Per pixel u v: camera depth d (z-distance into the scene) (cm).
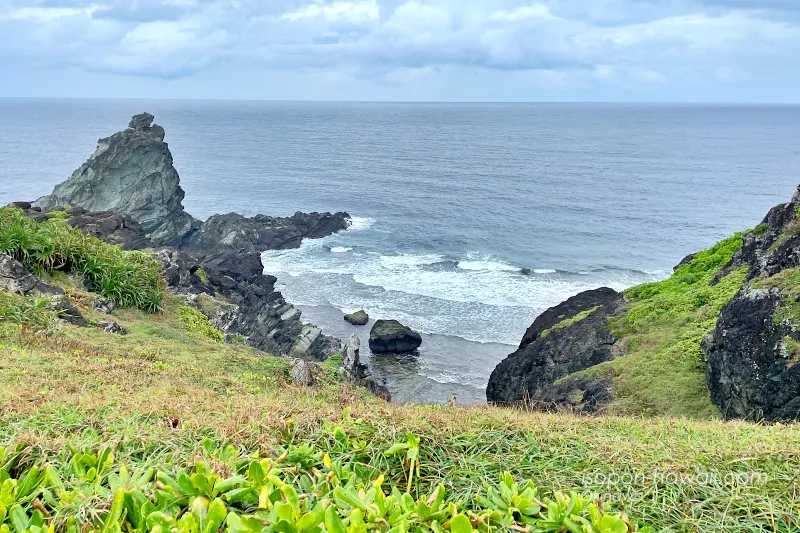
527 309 4206
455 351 3581
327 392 1243
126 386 841
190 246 5634
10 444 374
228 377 1200
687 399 1439
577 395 1606
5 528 278
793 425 651
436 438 421
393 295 4525
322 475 340
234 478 304
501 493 327
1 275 1564
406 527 277
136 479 318
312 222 6362
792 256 1512
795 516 330
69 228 2098
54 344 1267
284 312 3300
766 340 1299
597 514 297
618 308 2034
